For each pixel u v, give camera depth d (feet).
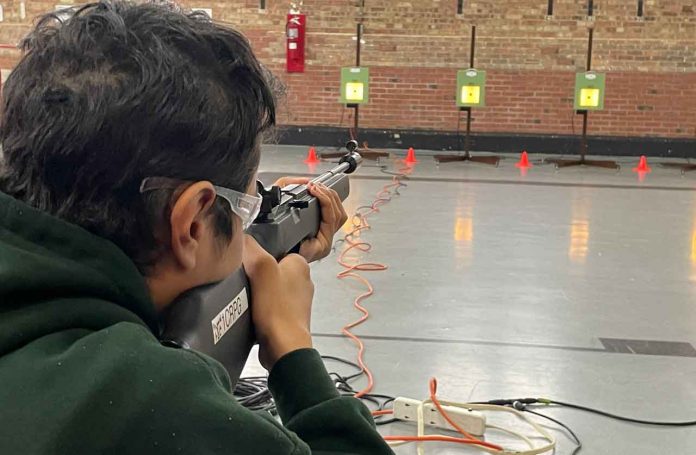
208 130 2.02
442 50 29.37
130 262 2.05
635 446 6.67
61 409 1.79
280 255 4.01
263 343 2.94
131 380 1.86
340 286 11.81
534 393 7.76
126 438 1.82
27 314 1.89
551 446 6.40
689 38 28.63
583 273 12.93
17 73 2.07
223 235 2.22
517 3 28.84
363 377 8.09
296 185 4.84
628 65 28.89
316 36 29.66
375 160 27.35
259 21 29.78
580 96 26.99
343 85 28.02
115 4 2.11
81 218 2.02
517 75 29.22
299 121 30.19
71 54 2.00
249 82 2.14
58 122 1.96
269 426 1.98
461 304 10.97
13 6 28.60
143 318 2.11
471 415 6.66
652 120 29.17
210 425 1.87
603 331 9.90
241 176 2.18
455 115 29.76
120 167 1.98
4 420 1.79
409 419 6.95
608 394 7.79
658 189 22.45
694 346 9.39
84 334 1.95
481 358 8.76
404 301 11.05
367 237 15.40
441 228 16.40
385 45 29.55
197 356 2.03
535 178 24.11
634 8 28.55
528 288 11.92
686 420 7.22
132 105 1.94
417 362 8.58
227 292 2.71
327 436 2.57
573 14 28.73
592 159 28.50
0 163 2.08
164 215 2.07
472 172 25.12
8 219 1.98
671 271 13.19
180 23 2.08
